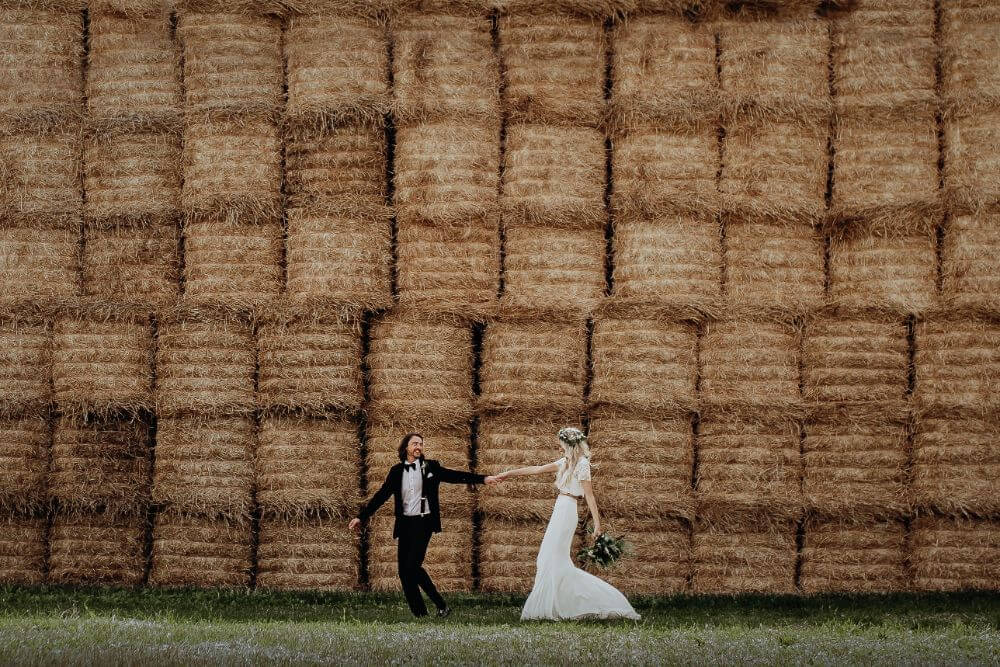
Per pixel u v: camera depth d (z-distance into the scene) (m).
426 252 22.72
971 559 22.03
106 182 23.47
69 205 23.47
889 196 22.81
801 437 22.45
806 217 22.77
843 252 22.88
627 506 21.95
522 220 22.66
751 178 22.77
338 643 14.14
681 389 22.28
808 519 22.22
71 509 22.75
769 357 22.41
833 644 14.67
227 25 23.42
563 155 22.80
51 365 22.98
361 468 22.64
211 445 22.53
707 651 14.03
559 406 22.25
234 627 15.75
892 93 22.97
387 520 22.44
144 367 22.92
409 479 19.12
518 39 23.06
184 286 23.19
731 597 21.39
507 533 22.14
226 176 23.09
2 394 22.81
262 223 23.03
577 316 22.48
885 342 22.47
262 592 21.83
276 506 22.33
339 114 22.92
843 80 23.11
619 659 13.36
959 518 22.05
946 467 22.12
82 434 22.81
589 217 22.66
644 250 22.58
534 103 22.77
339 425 22.56
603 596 18.61
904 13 23.19
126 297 23.19
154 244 23.28
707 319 22.44
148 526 22.81
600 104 22.92
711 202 22.58
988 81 22.80
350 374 22.55
